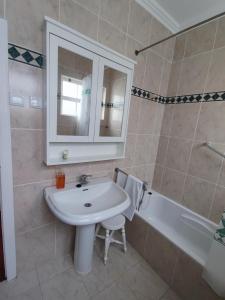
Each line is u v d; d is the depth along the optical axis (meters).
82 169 1.50
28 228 1.29
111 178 1.75
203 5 1.54
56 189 1.29
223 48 1.52
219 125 1.58
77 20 1.18
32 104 1.12
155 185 2.20
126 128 1.64
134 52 1.59
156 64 1.81
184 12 1.65
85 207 1.33
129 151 1.85
